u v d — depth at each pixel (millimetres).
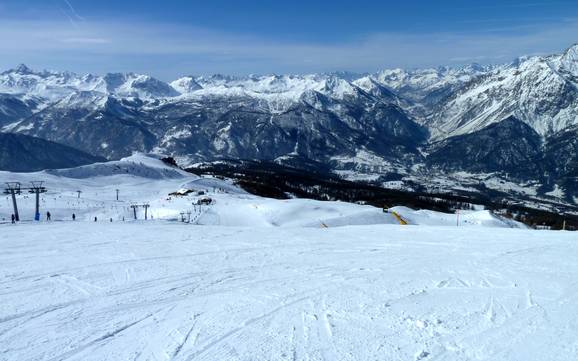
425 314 10828
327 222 62969
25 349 9117
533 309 11125
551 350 8789
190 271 15625
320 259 17703
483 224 71688
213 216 70062
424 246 20859
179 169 167500
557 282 13641
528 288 13000
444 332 9703
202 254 18922
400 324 10180
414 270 15484
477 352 8727
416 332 9711
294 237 24375
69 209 69375
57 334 9859
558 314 10750
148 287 13547
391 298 12133
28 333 9930
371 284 13609
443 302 11766
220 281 14195
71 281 14305
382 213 67750
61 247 20922
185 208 76875
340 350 8852
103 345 9273
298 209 70562
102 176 131625
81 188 107875
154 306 11711
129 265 16672
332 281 14023
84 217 64688
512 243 21562
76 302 12125
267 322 10391
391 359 8461
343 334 9633
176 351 8914
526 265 16141
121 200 90188
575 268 15609
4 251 19844
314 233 26281
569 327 9922
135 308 11555
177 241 22812
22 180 102312
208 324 10320
